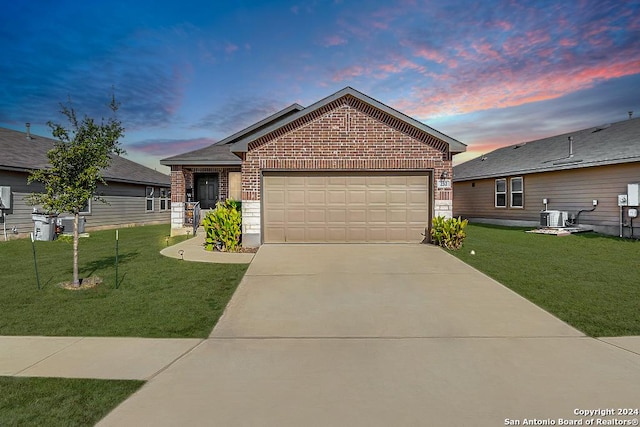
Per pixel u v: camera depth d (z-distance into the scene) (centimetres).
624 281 724
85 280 747
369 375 367
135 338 467
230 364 394
